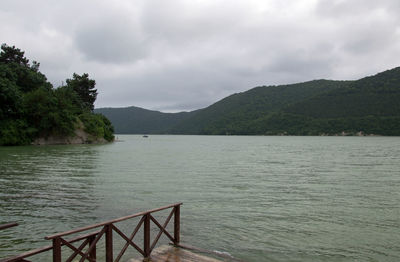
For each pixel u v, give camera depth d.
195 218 14.11
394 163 39.34
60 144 74.31
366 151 63.81
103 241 10.84
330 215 14.86
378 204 17.11
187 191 20.34
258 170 32.19
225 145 98.56
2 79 64.62
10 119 66.31
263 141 134.62
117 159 42.78
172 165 36.59
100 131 90.88
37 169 29.41
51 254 9.65
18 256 6.06
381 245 11.12
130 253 9.73
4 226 6.34
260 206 16.50
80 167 31.86
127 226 12.62
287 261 9.70
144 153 57.50
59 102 77.19
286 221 13.84
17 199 16.92
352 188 21.95
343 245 11.09
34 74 85.19
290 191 20.72
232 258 9.65
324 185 23.09
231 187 22.02
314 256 10.12
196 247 10.39
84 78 108.94
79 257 9.23
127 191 19.86
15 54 92.94
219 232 12.24
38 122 71.12
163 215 14.46
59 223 12.81
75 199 17.20
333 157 49.38
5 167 30.28
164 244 10.64
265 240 11.46
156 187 21.53
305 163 39.78
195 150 70.56
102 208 15.34
